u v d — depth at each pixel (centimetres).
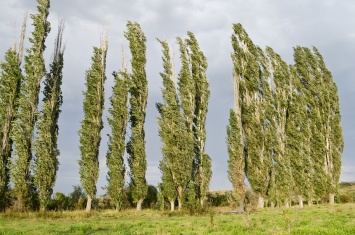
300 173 4738
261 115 4881
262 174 4578
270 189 4597
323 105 5225
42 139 3550
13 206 3353
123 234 1953
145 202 4372
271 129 4872
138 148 4159
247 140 4728
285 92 5241
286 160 4750
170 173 4191
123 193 3941
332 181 4938
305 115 5084
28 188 3425
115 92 4225
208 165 4409
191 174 4300
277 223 2355
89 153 3819
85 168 3781
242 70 5009
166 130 4316
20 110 3625
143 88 4453
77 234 1988
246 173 4641
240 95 4922
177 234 1934
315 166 4909
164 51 4675
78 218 3106
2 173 3469
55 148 3675
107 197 4662
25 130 3591
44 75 3853
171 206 4100
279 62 5369
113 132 4088
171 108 4397
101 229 2220
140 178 4059
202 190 4319
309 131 5034
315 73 5388
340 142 5122
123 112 4175
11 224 2542
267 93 5031
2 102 3703
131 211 3669
